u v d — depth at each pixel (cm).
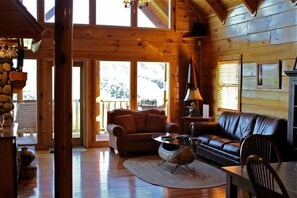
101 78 841
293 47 568
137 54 841
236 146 579
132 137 718
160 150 609
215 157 630
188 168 603
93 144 815
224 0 740
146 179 539
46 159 678
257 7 659
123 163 646
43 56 776
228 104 771
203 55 877
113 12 825
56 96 277
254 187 254
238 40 726
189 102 873
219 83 805
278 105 604
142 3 567
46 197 452
